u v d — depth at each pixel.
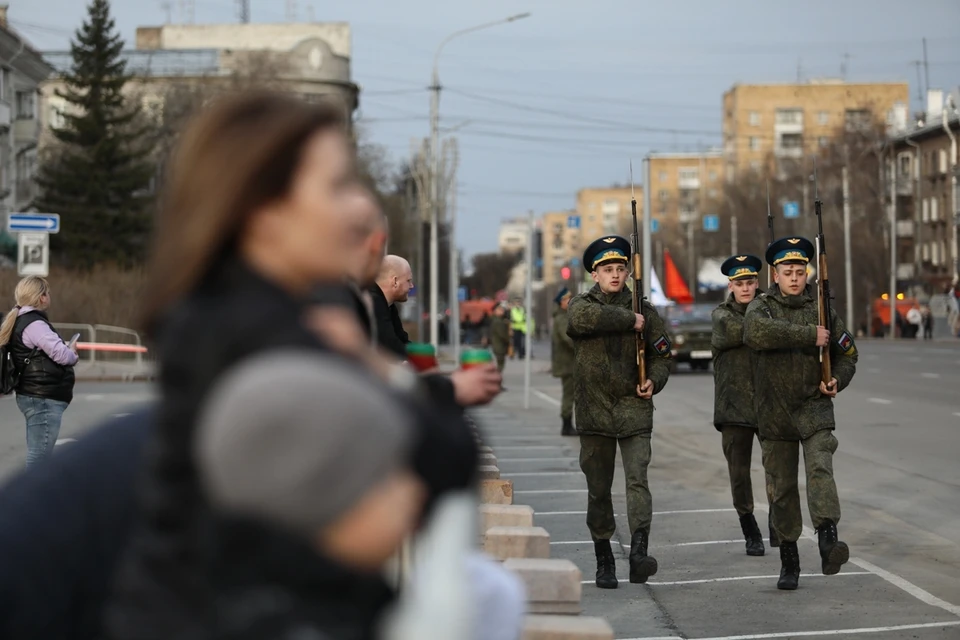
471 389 5.06
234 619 3.01
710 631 12.44
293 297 3.33
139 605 3.13
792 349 14.18
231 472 2.92
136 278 71.81
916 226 148.38
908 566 15.69
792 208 113.44
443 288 171.12
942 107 153.25
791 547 14.45
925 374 56.00
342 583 3.09
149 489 3.20
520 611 4.89
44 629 4.00
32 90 101.25
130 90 109.69
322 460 2.91
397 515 3.07
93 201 94.31
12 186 96.69
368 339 5.86
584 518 20.23
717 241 169.62
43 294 18.39
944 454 27.03
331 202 3.37
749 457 16.80
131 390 50.59
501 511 10.22
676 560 16.48
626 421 14.49
